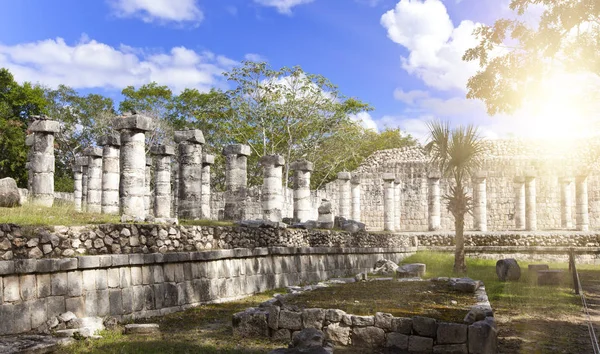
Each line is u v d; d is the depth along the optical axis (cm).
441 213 3800
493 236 2658
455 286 1135
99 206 2078
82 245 996
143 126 1468
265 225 1620
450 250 2731
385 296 1047
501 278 1502
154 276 1120
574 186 3525
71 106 4581
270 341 820
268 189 2259
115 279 1027
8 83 3812
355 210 3209
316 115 4197
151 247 1143
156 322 1022
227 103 4175
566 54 1073
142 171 1479
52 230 951
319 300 995
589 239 2489
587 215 3188
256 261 1496
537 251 2502
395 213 3631
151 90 4672
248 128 4231
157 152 2005
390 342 770
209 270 1289
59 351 764
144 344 805
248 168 4434
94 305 976
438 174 3177
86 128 4597
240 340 833
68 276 935
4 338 799
